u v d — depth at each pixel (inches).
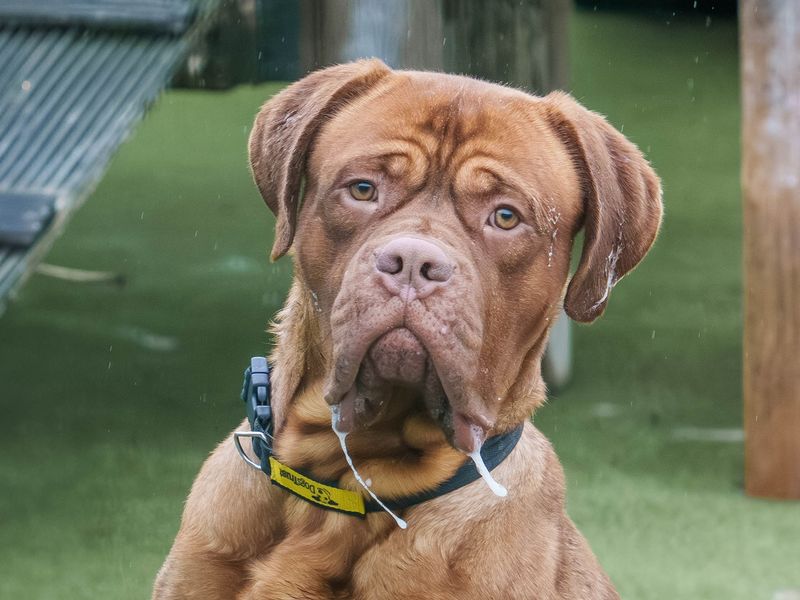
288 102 155.1
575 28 887.1
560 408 331.6
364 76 148.6
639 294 417.1
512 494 149.6
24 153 222.7
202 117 649.0
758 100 274.5
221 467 155.3
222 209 498.6
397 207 138.6
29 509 262.1
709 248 465.1
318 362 146.9
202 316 382.6
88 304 394.3
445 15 252.8
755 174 276.7
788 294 277.3
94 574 234.7
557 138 148.7
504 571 146.4
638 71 770.2
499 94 147.6
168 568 155.7
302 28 261.6
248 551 150.6
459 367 130.6
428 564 145.3
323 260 142.1
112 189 529.7
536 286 143.2
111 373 339.3
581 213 149.2
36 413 313.6
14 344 361.1
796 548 258.8
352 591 146.8
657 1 940.6
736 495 284.2
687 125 656.4
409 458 146.5
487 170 138.7
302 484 147.3
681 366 360.2
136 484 274.1
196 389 327.0
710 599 236.5
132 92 232.5
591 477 291.9
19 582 231.1
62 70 238.2
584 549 163.6
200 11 246.5
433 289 129.3
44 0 252.2
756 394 282.7
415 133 140.3
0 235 208.5
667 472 295.4
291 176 147.6
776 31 272.4
